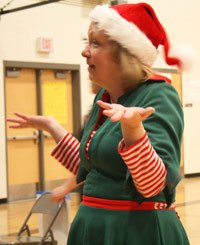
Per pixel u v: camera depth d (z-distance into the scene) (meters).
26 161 9.55
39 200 4.35
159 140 1.46
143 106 1.56
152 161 1.37
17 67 9.40
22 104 9.55
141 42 1.60
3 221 7.34
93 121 1.75
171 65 1.85
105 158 1.58
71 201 8.47
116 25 1.59
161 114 1.51
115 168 1.58
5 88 9.22
